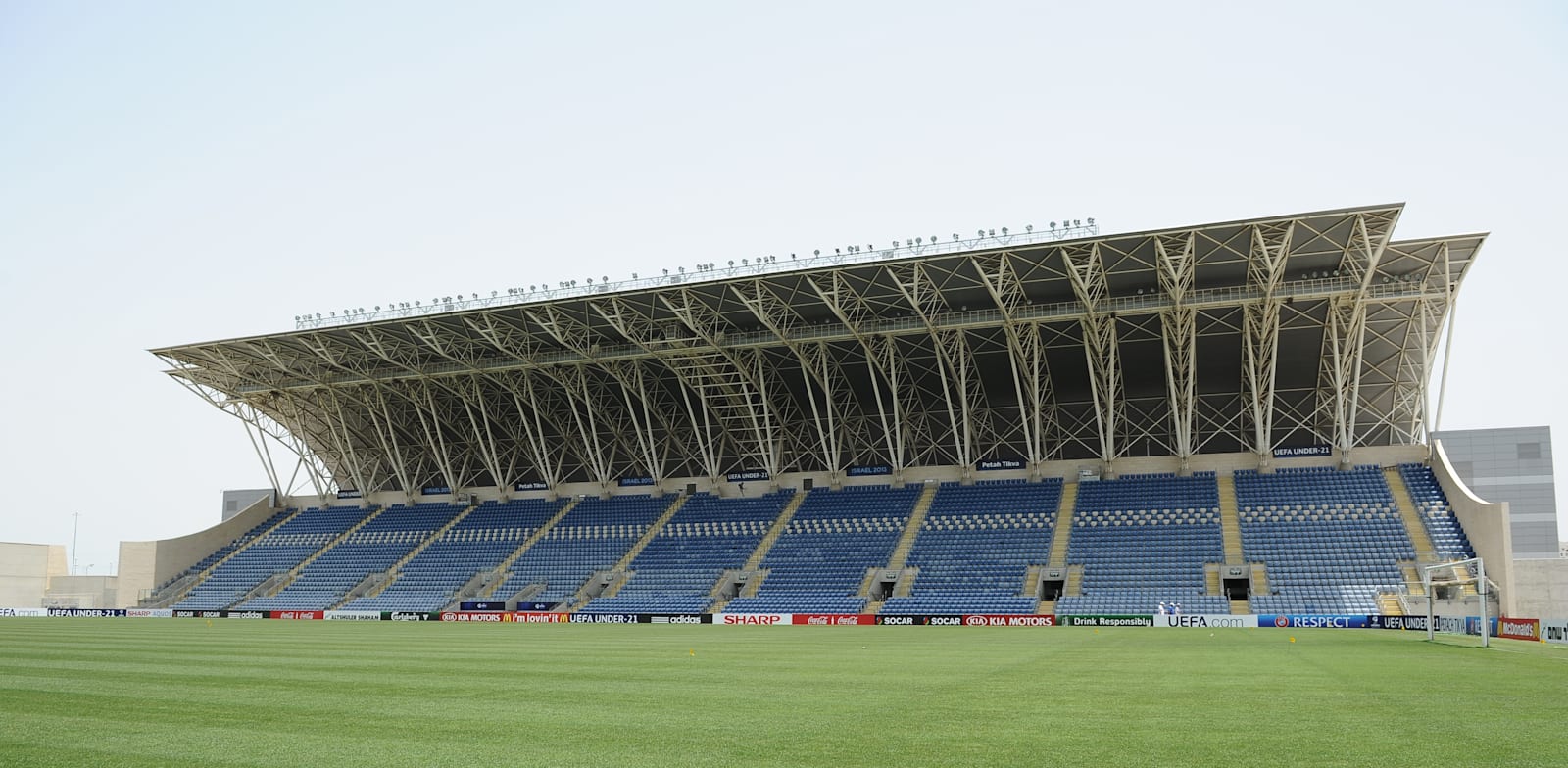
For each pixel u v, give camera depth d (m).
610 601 89.19
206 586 105.12
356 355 94.50
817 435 97.00
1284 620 68.62
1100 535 82.12
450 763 14.98
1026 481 89.56
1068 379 85.75
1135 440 88.88
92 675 28.81
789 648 43.88
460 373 93.06
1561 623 46.25
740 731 17.97
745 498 97.88
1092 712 20.38
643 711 20.80
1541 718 19.36
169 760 15.21
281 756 15.55
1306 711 20.45
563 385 93.69
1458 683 26.55
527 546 99.62
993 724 18.70
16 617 97.62
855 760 15.10
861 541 88.75
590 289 80.06
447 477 107.06
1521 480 113.50
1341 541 75.50
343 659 36.06
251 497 152.88
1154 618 71.19
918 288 74.94
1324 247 68.00
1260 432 82.06
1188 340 78.81
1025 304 76.69
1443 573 69.94
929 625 75.94
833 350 85.12
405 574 99.81
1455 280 71.94
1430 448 79.31
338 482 115.94
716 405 95.44
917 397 90.81
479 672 30.61
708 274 76.25
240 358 96.56
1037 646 46.31
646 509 100.19
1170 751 15.73
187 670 30.80
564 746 16.38
